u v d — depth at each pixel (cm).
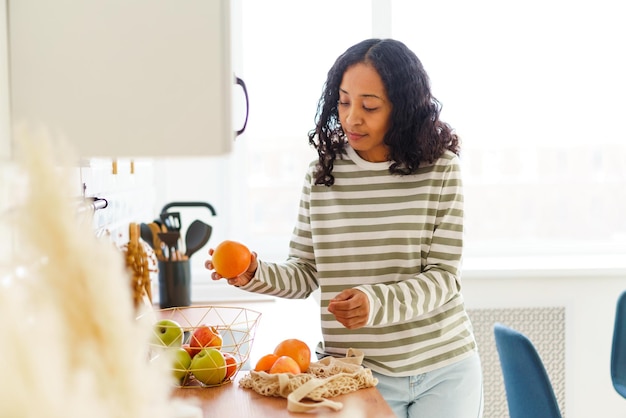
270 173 324
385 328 166
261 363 152
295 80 317
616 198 338
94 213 165
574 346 312
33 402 46
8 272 52
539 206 337
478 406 175
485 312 309
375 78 163
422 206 168
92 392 49
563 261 325
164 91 107
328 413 133
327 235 171
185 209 319
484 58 328
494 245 337
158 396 55
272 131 321
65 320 52
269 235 327
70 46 107
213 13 106
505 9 326
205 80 106
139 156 108
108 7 107
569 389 314
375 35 313
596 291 311
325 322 171
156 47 106
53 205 52
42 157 52
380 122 165
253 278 169
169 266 232
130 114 107
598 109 334
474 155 333
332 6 314
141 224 234
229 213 320
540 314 311
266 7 313
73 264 52
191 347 156
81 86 107
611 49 332
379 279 169
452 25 324
